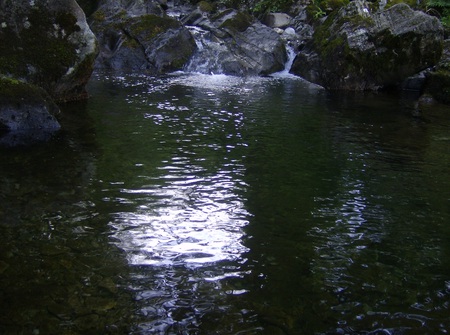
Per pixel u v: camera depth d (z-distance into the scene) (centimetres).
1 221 458
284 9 1959
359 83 1348
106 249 416
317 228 474
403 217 505
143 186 564
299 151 731
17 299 341
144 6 1598
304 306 349
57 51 955
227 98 1123
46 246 416
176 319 329
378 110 1066
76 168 615
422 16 1280
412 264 412
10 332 307
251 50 1579
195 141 759
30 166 616
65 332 310
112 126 827
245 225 475
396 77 1357
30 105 791
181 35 1527
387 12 1327
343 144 778
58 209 491
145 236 443
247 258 412
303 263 407
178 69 1498
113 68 1466
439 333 325
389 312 346
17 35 919
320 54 1406
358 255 425
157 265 395
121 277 375
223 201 530
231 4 2011
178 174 609
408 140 815
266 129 855
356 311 346
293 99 1155
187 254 414
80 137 755
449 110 1095
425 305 355
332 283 379
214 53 1531
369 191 577
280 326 326
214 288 367
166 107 994
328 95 1241
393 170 657
